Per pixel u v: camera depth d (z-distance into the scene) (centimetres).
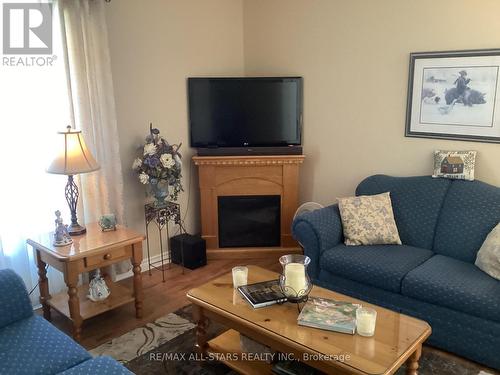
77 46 323
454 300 259
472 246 304
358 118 394
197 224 451
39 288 318
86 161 293
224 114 420
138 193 396
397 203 346
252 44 458
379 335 209
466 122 335
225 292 255
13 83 303
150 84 391
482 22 319
